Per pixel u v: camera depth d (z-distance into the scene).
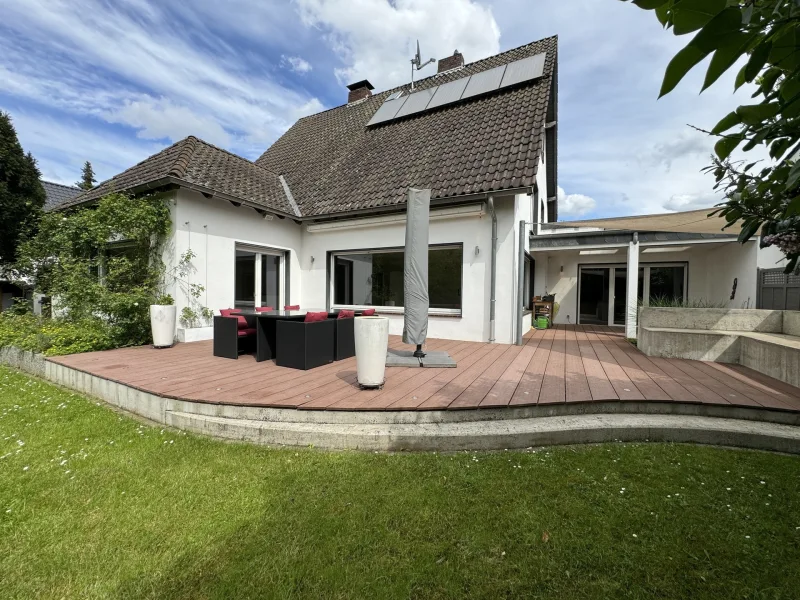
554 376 5.24
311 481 2.99
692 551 2.24
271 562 2.15
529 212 10.87
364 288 10.24
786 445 3.55
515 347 7.84
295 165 13.28
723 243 9.99
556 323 14.06
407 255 6.19
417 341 6.13
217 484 2.96
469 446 3.56
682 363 6.25
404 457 3.40
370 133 12.88
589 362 6.29
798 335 6.17
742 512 2.60
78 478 3.06
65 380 5.91
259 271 10.06
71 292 7.18
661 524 2.47
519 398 4.20
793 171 1.08
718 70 0.85
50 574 2.09
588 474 3.09
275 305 10.58
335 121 15.18
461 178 8.67
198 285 8.29
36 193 14.50
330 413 3.88
